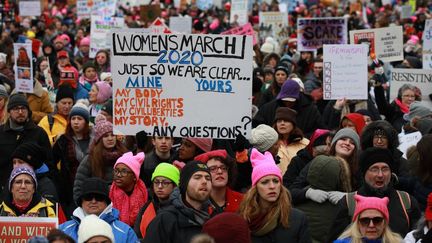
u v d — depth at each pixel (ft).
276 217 30.71
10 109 45.91
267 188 30.81
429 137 36.68
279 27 113.60
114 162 41.81
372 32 76.18
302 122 55.16
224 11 160.76
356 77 56.54
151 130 40.19
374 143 40.42
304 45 86.74
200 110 39.88
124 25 101.35
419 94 60.90
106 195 33.78
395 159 40.47
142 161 38.50
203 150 40.29
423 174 36.68
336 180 34.73
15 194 35.40
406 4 171.32
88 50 97.04
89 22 124.67
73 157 45.85
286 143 47.26
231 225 25.95
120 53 40.09
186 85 39.88
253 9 158.40
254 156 31.68
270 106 55.62
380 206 29.73
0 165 45.80
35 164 39.40
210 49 39.60
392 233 30.07
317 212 34.71
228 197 35.01
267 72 72.69
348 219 32.89
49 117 53.57
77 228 33.63
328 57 56.65
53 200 39.22
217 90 39.70
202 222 30.63
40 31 120.37
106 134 41.50
